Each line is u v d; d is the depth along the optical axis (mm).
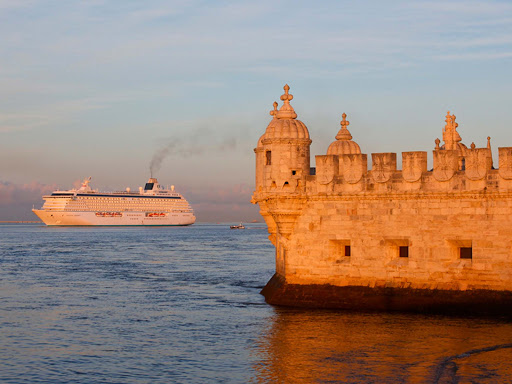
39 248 148500
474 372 30969
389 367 32219
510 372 30875
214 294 59031
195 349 37531
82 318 47781
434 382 29844
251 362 34406
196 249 144875
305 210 45562
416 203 42219
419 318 40969
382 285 43250
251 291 60625
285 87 47344
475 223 40625
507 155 39750
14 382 32375
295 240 46031
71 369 34375
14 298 58250
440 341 36062
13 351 38094
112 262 102688
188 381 31875
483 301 40281
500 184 39906
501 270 40000
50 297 58812
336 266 44719
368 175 43656
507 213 39812
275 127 45875
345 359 33719
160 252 132250
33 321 46781
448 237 41344
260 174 53188
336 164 44750
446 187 41344
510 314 39562
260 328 41500
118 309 51469
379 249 43312
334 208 44656
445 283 41500
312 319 42094
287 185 45500
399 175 42750
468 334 37188
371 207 43531
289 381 30859
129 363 35219
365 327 39500
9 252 131750
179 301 55031
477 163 40531
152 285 67750
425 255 42000
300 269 46000
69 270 87125
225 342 38844
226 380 31703
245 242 188375
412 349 34844
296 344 36688
